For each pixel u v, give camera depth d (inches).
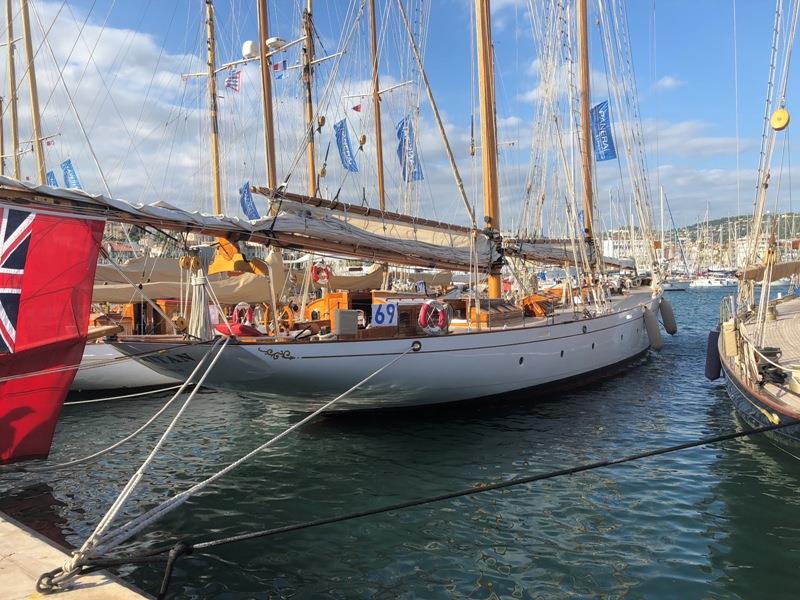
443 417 485.1
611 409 508.4
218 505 317.7
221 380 379.2
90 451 432.1
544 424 462.3
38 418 241.8
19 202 255.6
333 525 288.7
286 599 222.2
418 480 349.7
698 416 481.4
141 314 603.5
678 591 222.4
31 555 181.2
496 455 390.6
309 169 853.8
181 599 222.5
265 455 402.6
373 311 439.5
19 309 242.1
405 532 279.6
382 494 329.7
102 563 167.8
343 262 1039.6
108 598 155.4
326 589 229.1
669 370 702.5
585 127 852.6
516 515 296.5
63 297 251.4
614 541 264.5
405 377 423.5
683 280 4005.9
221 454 412.8
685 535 268.1
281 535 278.2
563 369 565.0
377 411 475.8
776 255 404.8
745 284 617.3
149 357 351.3
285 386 396.2
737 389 402.3
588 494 320.5
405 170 931.3
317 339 411.2
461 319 583.5
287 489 339.6
